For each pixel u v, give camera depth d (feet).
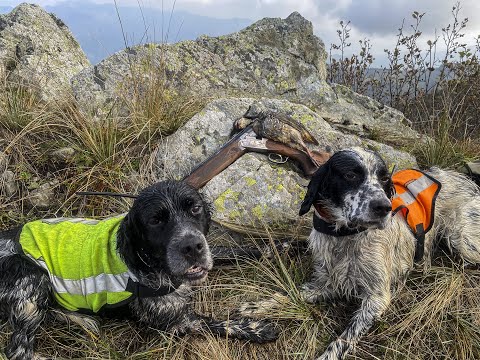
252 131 3.92
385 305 3.00
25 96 4.66
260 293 3.16
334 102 5.49
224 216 3.65
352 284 3.13
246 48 5.59
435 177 3.61
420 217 3.26
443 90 5.74
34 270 2.75
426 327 2.94
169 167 4.05
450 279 3.22
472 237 3.41
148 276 2.69
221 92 5.23
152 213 2.55
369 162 2.84
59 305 2.89
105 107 4.72
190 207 2.64
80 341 2.89
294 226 3.67
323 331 3.00
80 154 4.12
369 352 2.84
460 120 5.29
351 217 2.81
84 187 3.87
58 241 2.81
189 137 4.16
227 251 3.49
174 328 2.94
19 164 3.98
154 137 4.41
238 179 3.79
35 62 5.50
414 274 3.37
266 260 3.34
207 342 2.91
